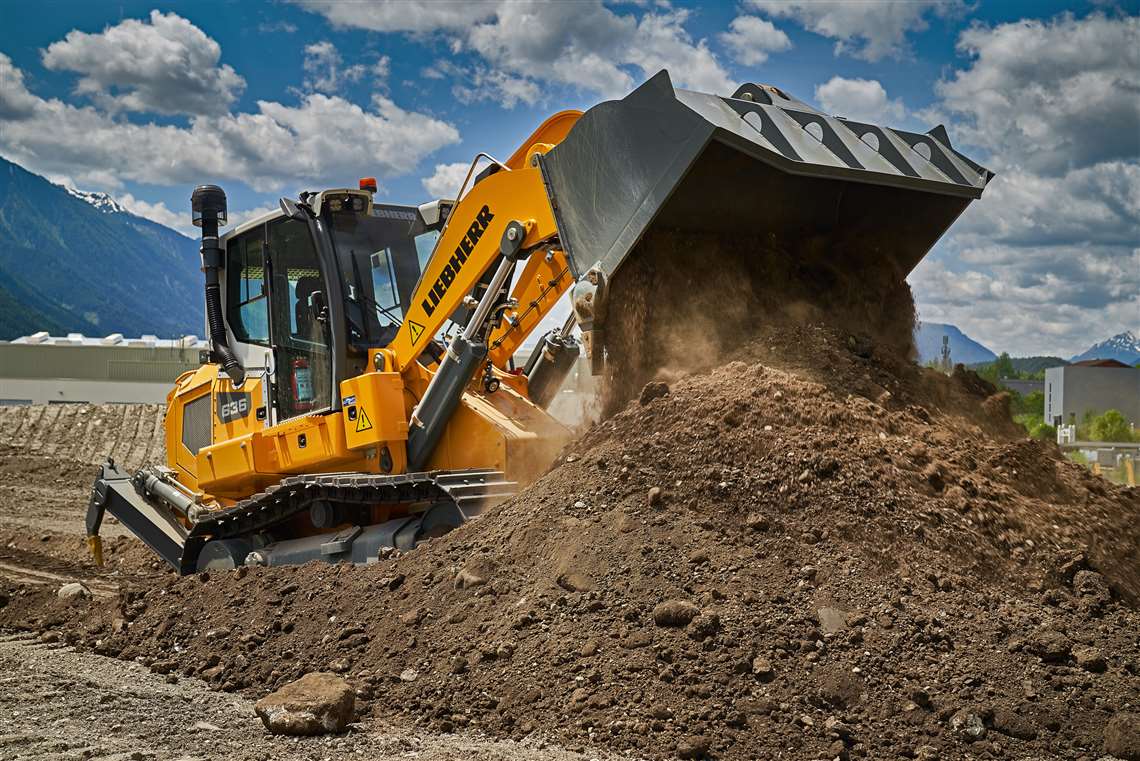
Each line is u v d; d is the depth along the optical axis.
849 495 5.35
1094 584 5.09
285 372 8.54
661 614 4.85
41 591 8.43
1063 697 4.35
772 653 4.59
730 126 5.90
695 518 5.41
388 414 7.69
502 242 7.09
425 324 7.73
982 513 5.38
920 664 4.51
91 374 42.50
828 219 7.18
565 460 6.40
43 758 4.06
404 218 8.70
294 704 4.58
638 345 6.51
